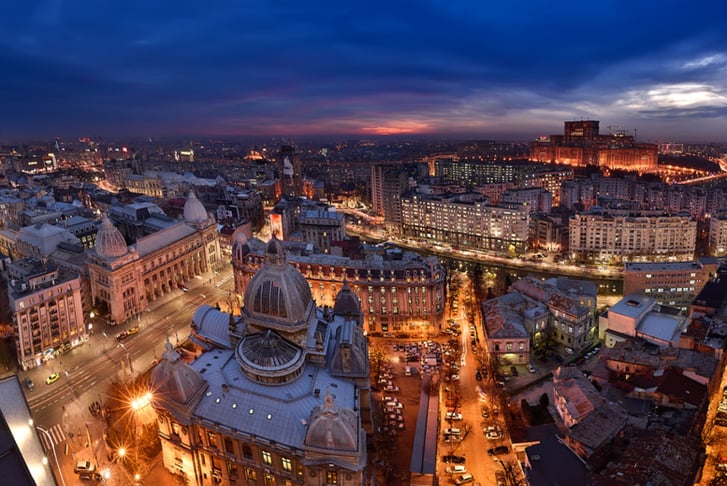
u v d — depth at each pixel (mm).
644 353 163500
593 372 164625
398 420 150000
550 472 117375
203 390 124188
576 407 139750
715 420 126000
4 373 182125
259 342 130000
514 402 160750
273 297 132875
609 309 191250
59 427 151500
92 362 190500
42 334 188875
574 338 193500
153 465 133625
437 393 162500
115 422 152125
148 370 182625
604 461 121750
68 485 126688
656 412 141125
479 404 160500
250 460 118125
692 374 146750
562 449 124625
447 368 180125
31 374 182625
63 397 168125
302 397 121625
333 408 108562
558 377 155750
